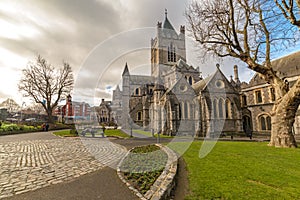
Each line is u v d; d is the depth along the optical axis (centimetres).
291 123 1086
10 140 1639
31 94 3681
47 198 421
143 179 523
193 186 460
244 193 407
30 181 532
